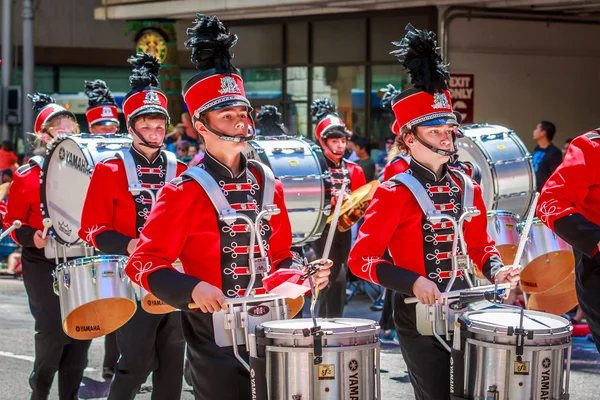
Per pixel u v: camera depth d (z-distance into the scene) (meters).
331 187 11.03
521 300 12.45
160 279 5.18
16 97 22.59
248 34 21.48
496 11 18.31
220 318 5.31
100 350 11.34
